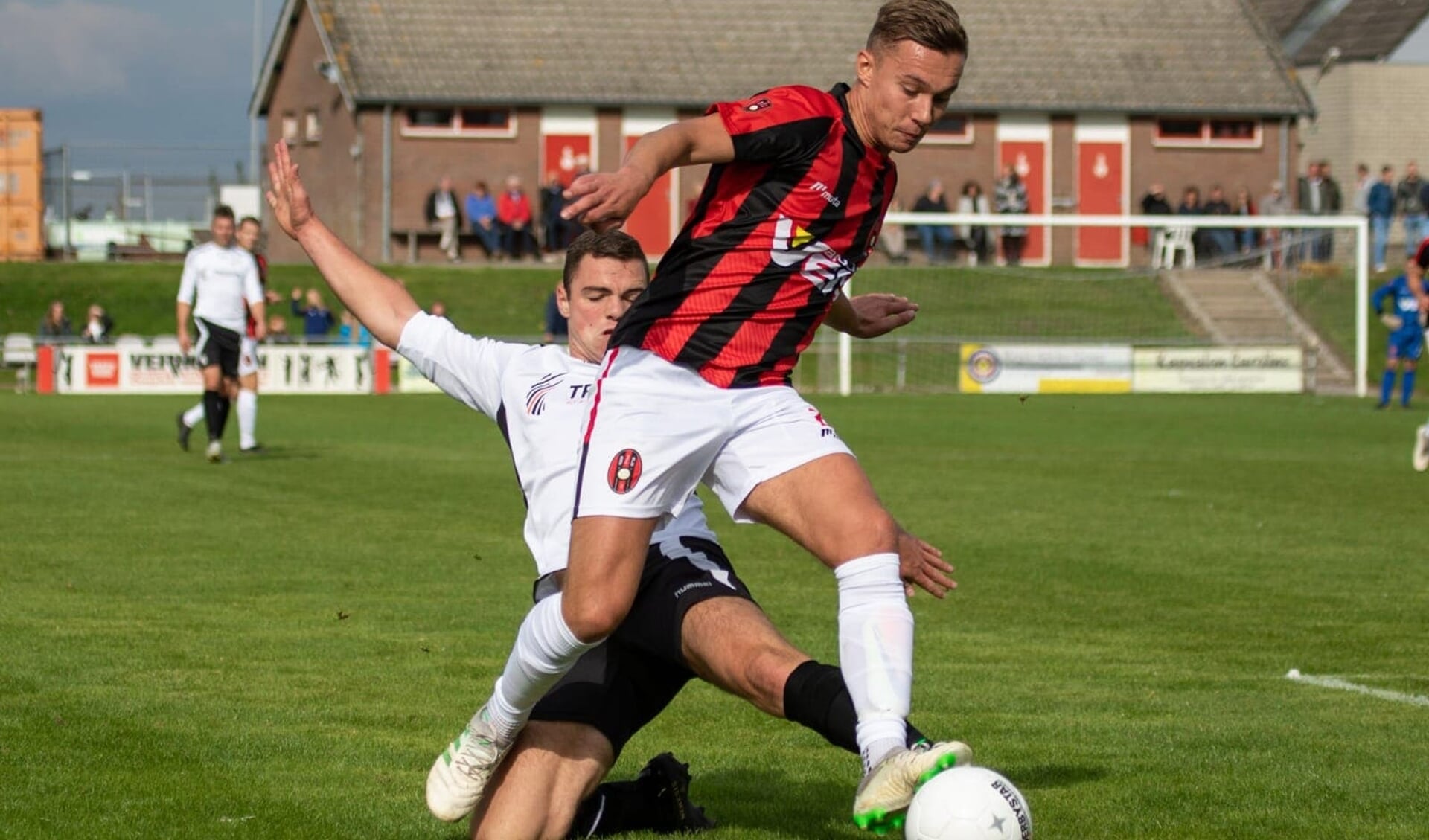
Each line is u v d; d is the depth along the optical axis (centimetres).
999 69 13475
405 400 8500
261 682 1981
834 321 1552
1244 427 6844
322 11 12769
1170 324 10806
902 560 1368
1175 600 2694
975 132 13425
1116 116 13562
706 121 1249
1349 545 3366
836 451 1304
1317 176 12062
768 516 1304
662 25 13325
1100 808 1484
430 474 4644
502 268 11375
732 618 1310
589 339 1446
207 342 4909
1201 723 1838
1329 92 14988
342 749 1670
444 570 2903
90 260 12300
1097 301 11062
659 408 1278
